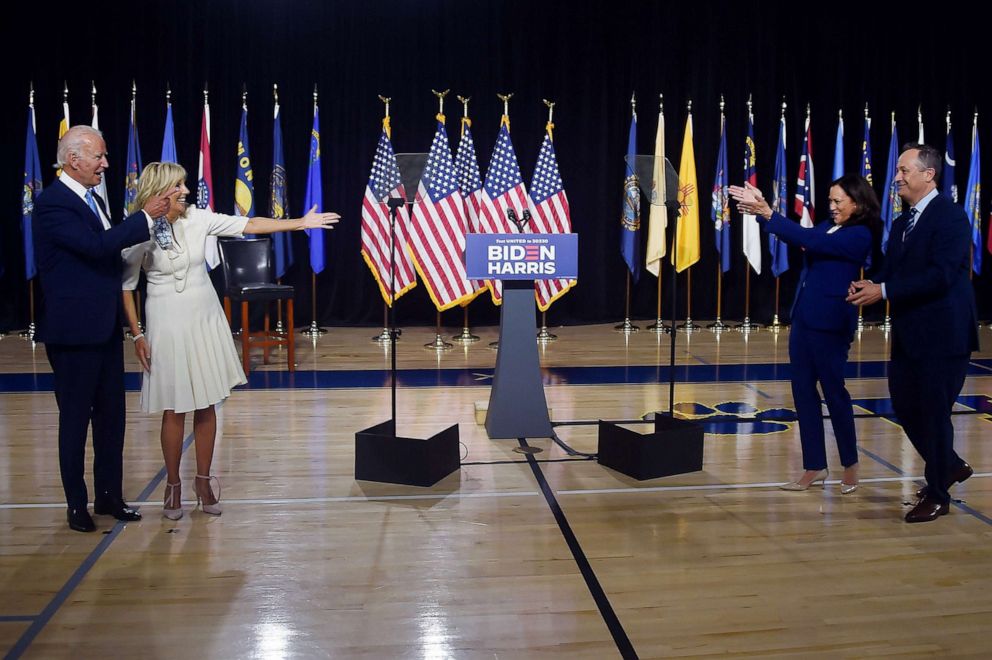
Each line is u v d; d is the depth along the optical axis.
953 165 9.21
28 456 4.82
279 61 8.89
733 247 9.70
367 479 4.43
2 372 6.93
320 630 2.94
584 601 3.15
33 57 8.58
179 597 3.17
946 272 3.68
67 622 2.98
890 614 3.05
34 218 3.52
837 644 2.86
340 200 9.11
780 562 3.49
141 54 8.72
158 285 3.74
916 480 4.48
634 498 4.21
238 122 8.88
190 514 3.98
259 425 5.48
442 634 2.91
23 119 8.63
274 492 4.27
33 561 3.46
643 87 9.40
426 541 3.69
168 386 3.75
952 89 9.73
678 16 9.36
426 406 6.00
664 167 4.54
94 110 8.15
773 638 2.89
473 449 4.98
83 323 3.57
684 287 9.73
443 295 8.16
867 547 3.63
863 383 6.71
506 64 9.16
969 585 3.28
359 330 9.16
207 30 8.77
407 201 4.37
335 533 3.77
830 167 9.64
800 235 4.06
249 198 8.42
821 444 4.28
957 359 3.83
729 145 9.58
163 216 3.64
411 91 9.04
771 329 9.38
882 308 9.95
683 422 4.67
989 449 4.99
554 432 5.35
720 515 3.99
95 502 3.95
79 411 3.68
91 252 3.43
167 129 8.34
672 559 3.51
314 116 8.59
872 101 9.66
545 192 8.38
